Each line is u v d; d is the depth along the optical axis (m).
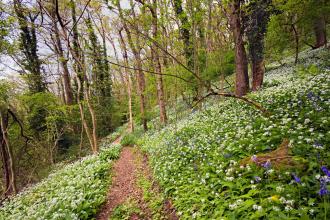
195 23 10.19
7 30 11.16
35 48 23.00
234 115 9.67
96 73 30.22
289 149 4.92
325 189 2.93
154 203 6.79
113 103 33.72
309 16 16.55
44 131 21.31
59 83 33.56
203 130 9.98
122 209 7.47
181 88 15.40
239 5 13.09
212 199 5.04
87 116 26.12
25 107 19.72
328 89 7.55
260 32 14.70
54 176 13.49
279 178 4.19
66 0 9.88
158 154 10.88
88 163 14.55
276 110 7.59
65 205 7.69
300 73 10.20
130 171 12.22
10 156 14.16
